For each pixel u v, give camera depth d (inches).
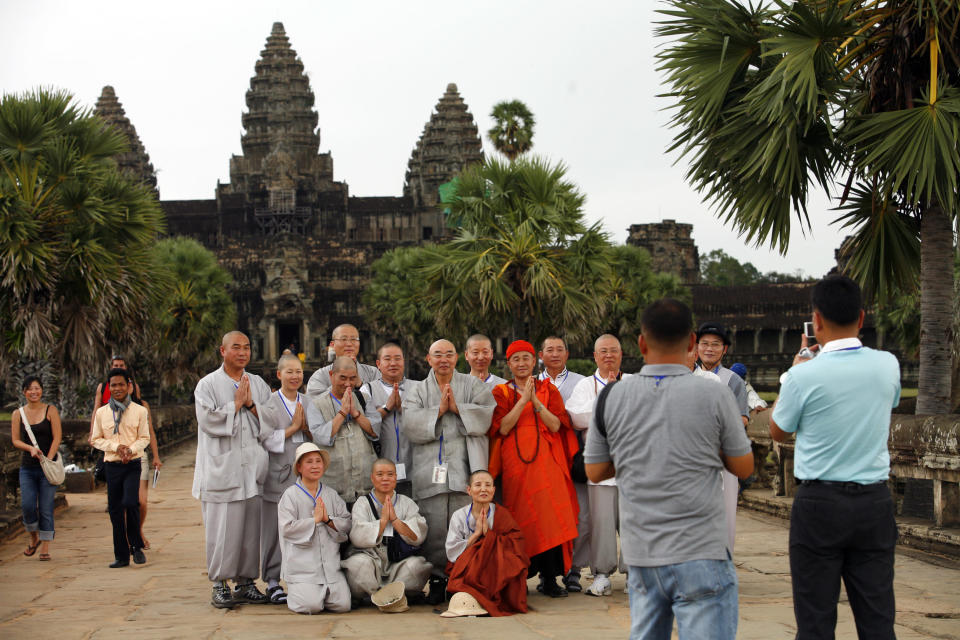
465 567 313.1
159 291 940.6
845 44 476.1
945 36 470.6
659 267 4424.2
